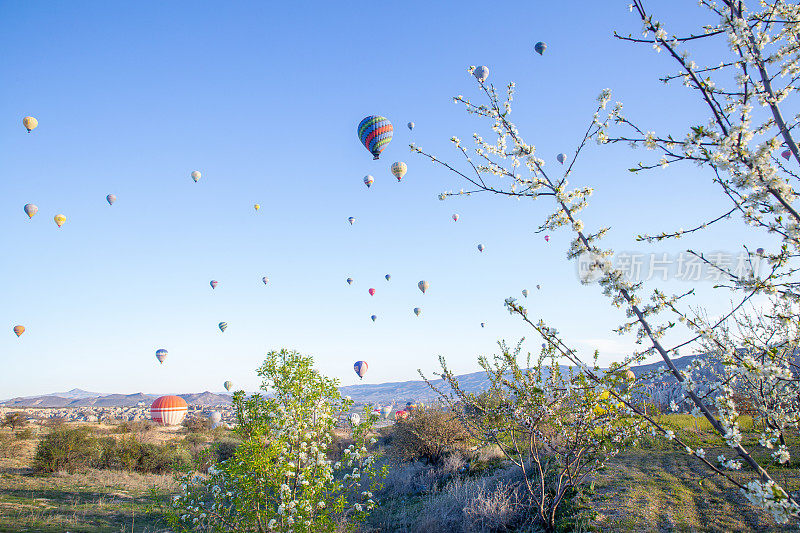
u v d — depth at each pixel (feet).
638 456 39.68
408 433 53.88
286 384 28.02
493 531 29.89
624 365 14.24
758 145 11.09
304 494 26.11
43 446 64.34
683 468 35.09
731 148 11.06
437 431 51.72
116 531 36.99
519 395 26.40
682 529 24.59
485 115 16.31
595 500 29.86
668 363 11.60
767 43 11.94
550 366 25.54
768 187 11.05
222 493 27.58
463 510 32.45
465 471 45.93
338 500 27.58
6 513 40.32
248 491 25.71
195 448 76.69
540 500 28.78
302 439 27.66
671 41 11.90
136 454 67.87
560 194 13.83
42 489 51.85
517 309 12.76
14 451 76.59
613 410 23.50
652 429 13.52
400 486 46.68
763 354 11.82
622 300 12.16
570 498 30.81
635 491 30.83
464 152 17.22
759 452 35.53
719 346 11.48
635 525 25.57
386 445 66.39
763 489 10.55
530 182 14.98
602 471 35.96
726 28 12.01
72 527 37.32
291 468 26.53
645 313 12.13
